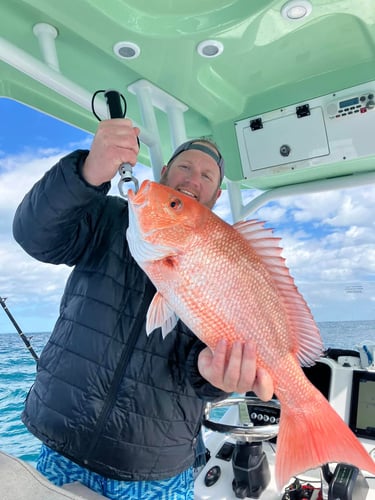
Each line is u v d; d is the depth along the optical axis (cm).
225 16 161
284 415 124
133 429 150
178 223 119
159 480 157
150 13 157
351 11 169
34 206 139
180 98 231
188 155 173
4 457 90
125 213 177
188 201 122
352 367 266
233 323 117
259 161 266
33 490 83
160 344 156
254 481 207
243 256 120
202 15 159
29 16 172
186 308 119
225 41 178
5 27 179
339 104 232
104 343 154
